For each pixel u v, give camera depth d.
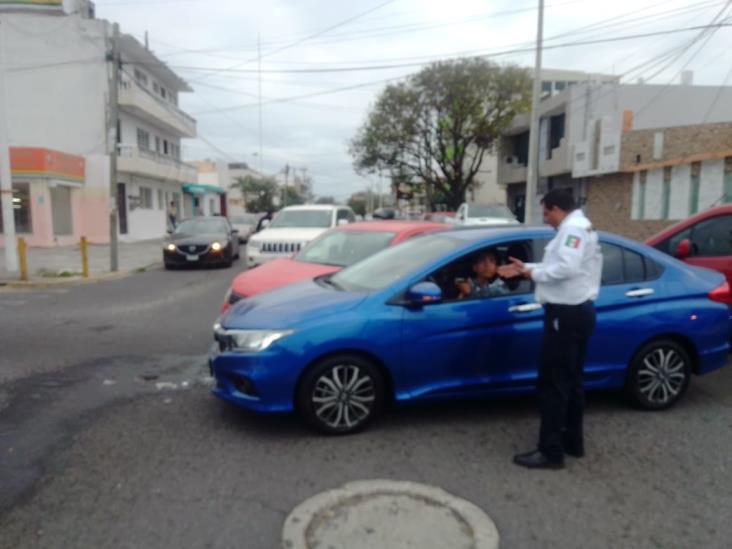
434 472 3.76
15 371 6.01
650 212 20.11
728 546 3.00
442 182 40.56
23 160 22.00
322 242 7.86
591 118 25.88
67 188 25.08
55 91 26.44
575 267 3.52
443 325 4.36
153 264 17.58
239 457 3.95
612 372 4.75
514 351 4.55
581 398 3.90
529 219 22.42
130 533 3.05
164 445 4.14
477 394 4.55
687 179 18.25
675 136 19.47
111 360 6.45
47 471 3.73
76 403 5.02
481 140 37.03
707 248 6.78
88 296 11.31
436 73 34.78
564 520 3.21
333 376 4.25
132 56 28.81
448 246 4.75
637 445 4.20
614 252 4.84
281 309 4.38
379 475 3.71
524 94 35.19
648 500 3.44
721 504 3.40
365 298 4.35
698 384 5.65
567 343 3.68
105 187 26.00
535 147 22.25
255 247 11.76
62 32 26.17
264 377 4.11
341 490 3.46
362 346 4.20
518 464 3.86
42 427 4.46
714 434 4.41
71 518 3.19
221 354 4.36
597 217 24.09
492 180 49.97
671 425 4.59
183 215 38.75
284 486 3.56
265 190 65.44
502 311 4.48
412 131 36.62
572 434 3.96
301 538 2.97
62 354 6.72
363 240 7.48
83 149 26.72
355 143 39.25
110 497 3.41
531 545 2.98
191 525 3.13
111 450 4.05
